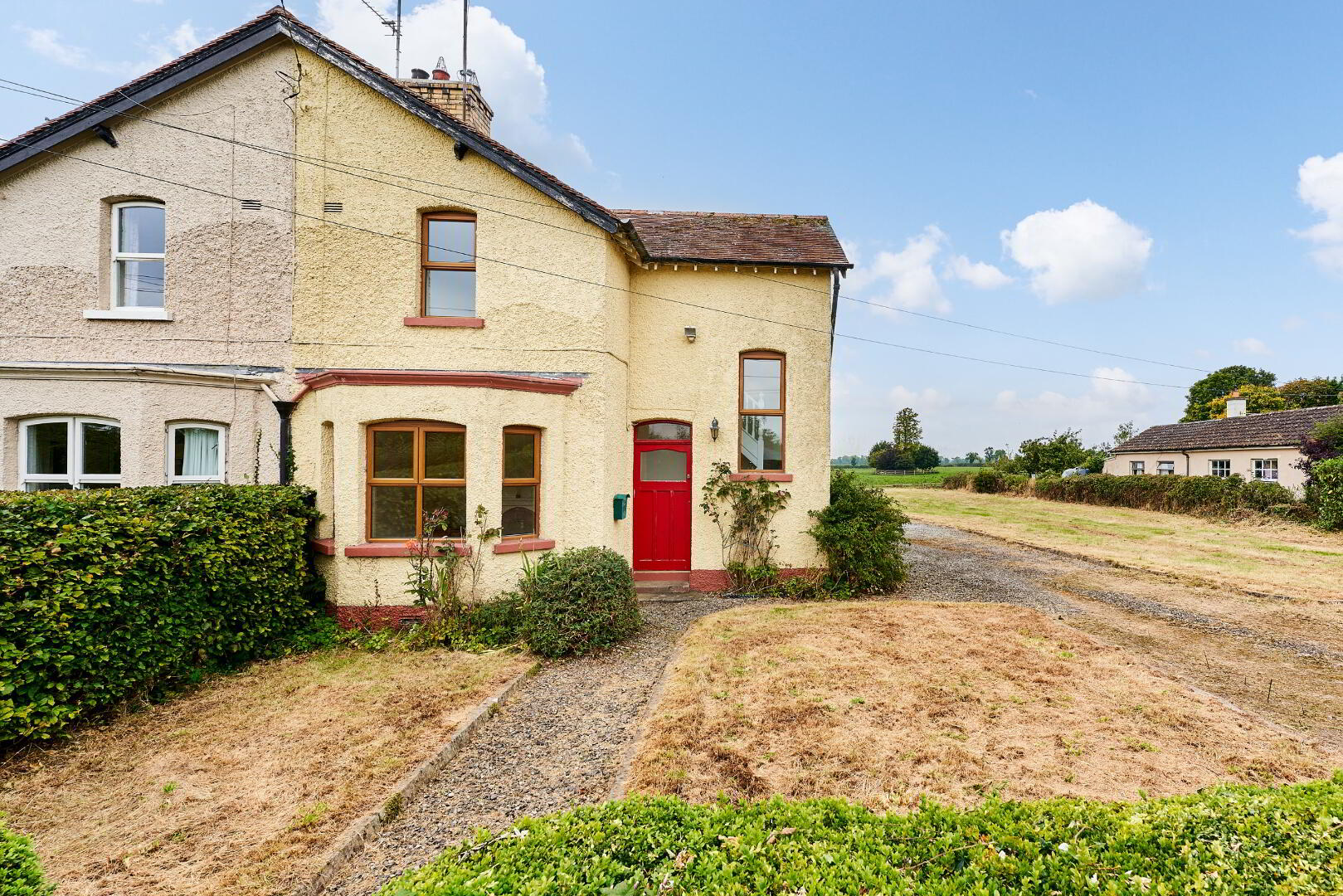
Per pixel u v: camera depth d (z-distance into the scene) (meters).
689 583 9.95
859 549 9.45
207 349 8.13
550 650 6.52
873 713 4.84
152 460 7.35
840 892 2.11
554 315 8.50
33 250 8.07
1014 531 17.42
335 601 7.30
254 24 8.03
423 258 8.55
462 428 7.62
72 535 4.53
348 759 4.24
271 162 8.26
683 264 9.74
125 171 8.13
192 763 4.20
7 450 7.22
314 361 8.18
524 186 8.51
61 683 4.43
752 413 10.15
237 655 6.25
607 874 2.20
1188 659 6.50
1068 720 4.71
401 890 2.12
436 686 5.60
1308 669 6.20
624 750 4.46
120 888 2.99
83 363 8.02
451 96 9.76
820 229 11.15
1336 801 2.59
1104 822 2.53
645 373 9.91
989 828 2.53
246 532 6.12
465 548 7.37
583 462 8.48
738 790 3.76
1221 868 2.14
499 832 3.49
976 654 6.30
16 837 2.41
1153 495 21.77
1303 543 14.53
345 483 7.37
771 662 6.07
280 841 3.33
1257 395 42.66
